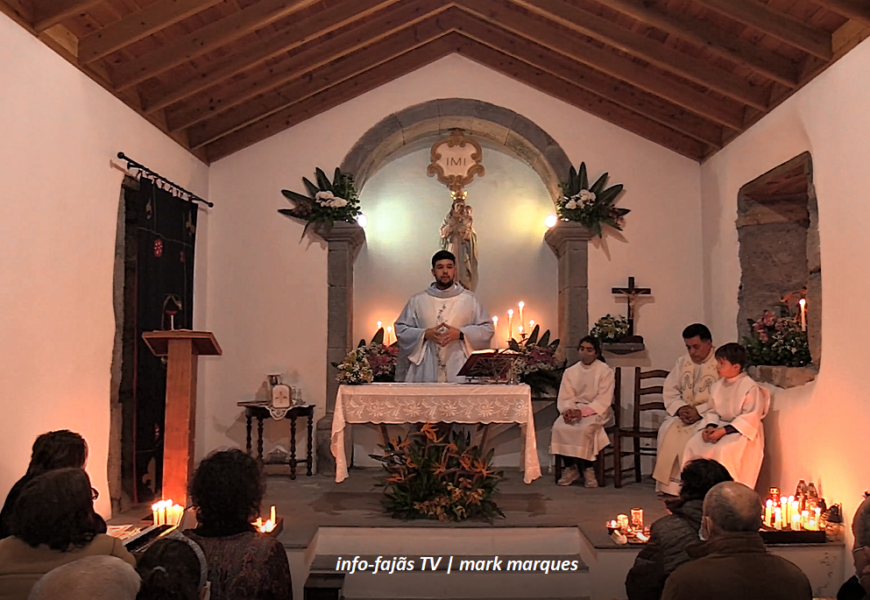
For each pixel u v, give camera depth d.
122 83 4.85
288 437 6.45
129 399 5.06
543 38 5.73
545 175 6.92
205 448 6.48
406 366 6.06
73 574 1.49
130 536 3.72
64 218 4.23
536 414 6.60
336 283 6.55
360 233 6.70
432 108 6.66
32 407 3.91
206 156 6.57
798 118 4.76
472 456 4.76
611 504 5.08
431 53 6.66
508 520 4.57
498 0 5.78
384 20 5.86
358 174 6.67
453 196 7.09
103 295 4.70
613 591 3.97
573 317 6.55
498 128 6.73
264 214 6.61
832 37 4.30
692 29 4.77
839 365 4.20
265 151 6.65
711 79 5.23
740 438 4.76
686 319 6.54
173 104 5.74
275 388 6.05
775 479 5.00
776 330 5.25
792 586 2.10
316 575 3.92
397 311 7.11
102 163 4.70
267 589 2.09
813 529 4.14
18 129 3.79
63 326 4.22
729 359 4.91
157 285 5.36
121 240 5.03
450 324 5.93
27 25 3.88
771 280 5.73
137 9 4.43
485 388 4.77
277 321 6.55
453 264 6.04
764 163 5.34
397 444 4.89
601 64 5.71
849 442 4.08
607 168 6.62
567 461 6.03
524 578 4.14
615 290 6.47
